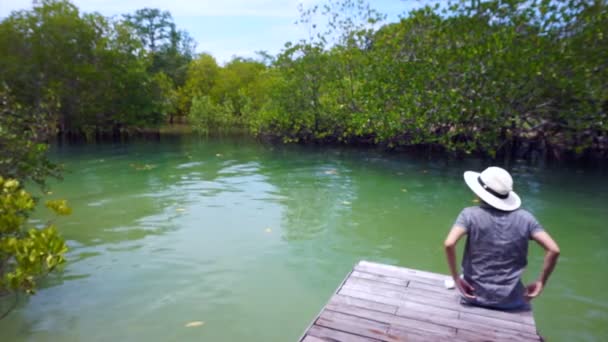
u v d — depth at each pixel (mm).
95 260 5203
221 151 16797
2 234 3656
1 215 3287
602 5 10680
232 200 8258
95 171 11617
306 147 18328
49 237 3266
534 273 4969
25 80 19703
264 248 5691
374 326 3141
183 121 44688
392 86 13125
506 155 14172
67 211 3658
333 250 5652
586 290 4527
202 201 8156
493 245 3096
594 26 10523
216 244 5809
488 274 3174
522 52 10898
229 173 11398
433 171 11852
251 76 38844
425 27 13133
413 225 6781
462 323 3125
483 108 11719
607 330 3754
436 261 5336
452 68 12219
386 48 13953
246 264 5156
